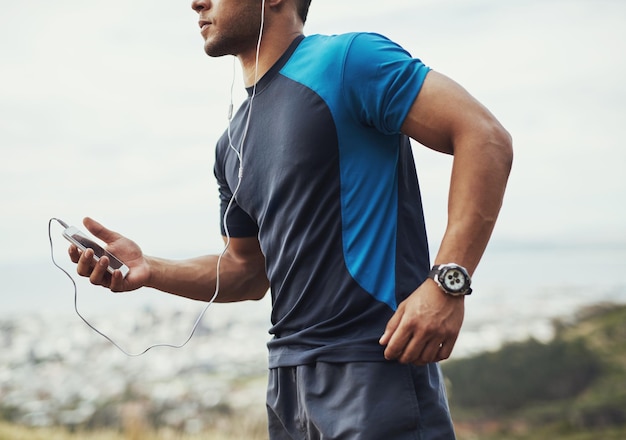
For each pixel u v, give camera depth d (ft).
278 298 6.48
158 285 7.54
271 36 6.72
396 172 6.39
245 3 6.66
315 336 6.19
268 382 6.70
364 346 6.01
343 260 6.17
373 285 6.09
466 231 5.79
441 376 6.40
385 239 6.20
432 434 6.02
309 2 6.97
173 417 30.99
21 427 33.40
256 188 6.69
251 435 28.60
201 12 6.95
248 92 6.88
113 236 7.42
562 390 61.16
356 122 6.24
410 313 5.69
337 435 5.98
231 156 7.04
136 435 30.17
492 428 55.47
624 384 58.75
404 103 6.06
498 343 67.36
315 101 6.25
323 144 6.21
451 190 5.93
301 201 6.27
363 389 5.94
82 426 32.17
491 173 5.84
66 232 7.14
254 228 7.84
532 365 62.85
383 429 5.88
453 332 5.73
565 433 55.21
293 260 6.35
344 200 6.21
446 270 5.68
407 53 6.38
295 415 6.44
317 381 6.18
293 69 6.52
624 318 75.20
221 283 7.88
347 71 6.18
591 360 64.59
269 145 6.50
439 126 6.00
